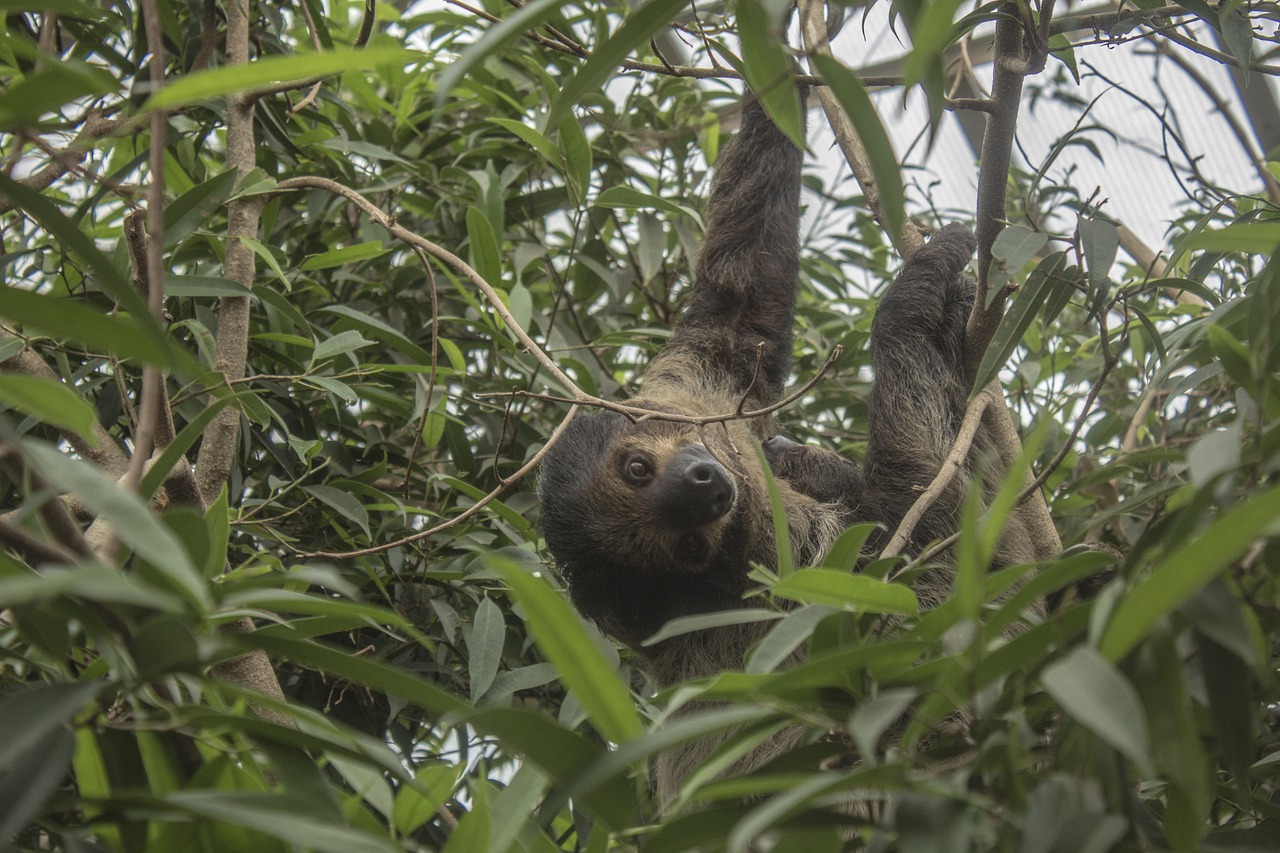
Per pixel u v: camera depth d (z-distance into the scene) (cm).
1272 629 234
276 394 520
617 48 246
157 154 233
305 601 223
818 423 737
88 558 219
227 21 489
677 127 691
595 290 659
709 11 539
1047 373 630
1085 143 554
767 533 598
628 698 213
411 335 628
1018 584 486
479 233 531
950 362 567
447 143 648
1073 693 177
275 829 199
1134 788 259
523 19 211
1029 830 200
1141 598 186
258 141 562
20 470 231
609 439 600
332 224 649
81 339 212
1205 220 390
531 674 383
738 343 639
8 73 393
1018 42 412
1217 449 212
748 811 233
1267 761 294
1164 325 626
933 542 545
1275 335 250
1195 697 243
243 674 374
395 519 535
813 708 244
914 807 208
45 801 203
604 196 550
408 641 500
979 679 231
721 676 229
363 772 269
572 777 210
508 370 627
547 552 601
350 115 623
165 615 217
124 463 399
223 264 506
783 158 654
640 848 262
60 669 250
